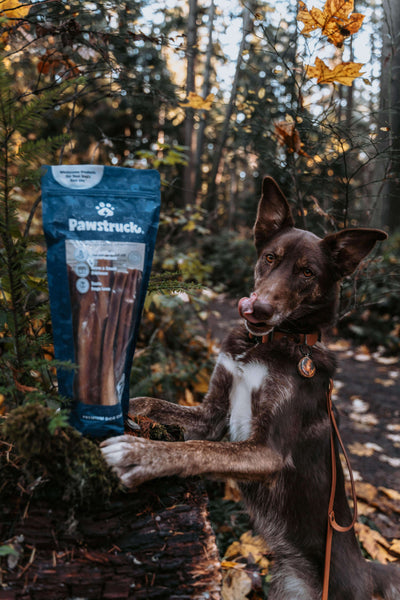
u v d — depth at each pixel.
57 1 2.20
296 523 2.23
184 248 5.81
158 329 4.05
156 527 1.36
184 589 1.26
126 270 1.39
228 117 3.51
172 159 3.88
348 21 2.37
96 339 1.35
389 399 5.84
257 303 2.04
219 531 3.05
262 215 2.38
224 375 2.32
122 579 1.23
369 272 3.57
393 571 2.43
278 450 2.01
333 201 3.41
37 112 1.34
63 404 1.37
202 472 1.66
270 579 2.40
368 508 3.64
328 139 3.01
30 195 4.12
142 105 3.26
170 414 2.19
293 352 2.20
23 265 1.48
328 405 2.28
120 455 1.41
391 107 3.01
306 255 2.18
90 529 1.30
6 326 1.63
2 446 1.39
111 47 2.65
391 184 3.46
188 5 4.31
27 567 1.20
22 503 1.29
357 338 7.88
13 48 2.42
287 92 3.34
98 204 1.39
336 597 2.24
